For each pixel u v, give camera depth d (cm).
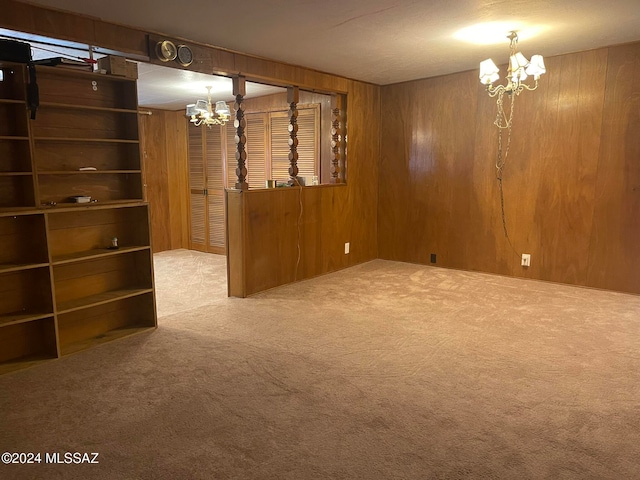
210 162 704
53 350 307
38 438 218
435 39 382
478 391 260
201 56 386
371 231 611
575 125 454
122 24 332
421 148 566
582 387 263
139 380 276
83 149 323
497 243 522
